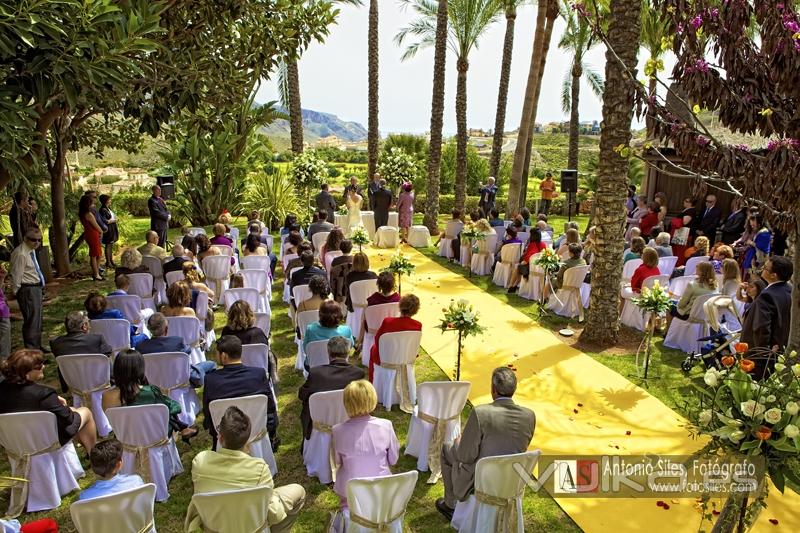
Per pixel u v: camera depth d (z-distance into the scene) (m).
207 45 8.59
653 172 15.98
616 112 7.74
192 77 8.05
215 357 7.88
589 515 4.62
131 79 7.35
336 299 8.83
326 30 10.00
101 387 5.77
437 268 13.10
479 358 7.85
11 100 5.63
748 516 3.57
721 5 4.59
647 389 6.87
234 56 9.40
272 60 9.80
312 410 4.89
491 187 17.78
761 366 5.49
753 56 4.61
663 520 4.55
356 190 16.19
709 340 7.31
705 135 4.67
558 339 8.59
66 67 5.64
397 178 19.03
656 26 14.48
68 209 12.98
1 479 4.37
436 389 5.03
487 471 3.87
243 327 5.86
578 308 9.47
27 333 7.78
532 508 4.74
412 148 26.36
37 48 5.68
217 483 3.50
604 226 8.08
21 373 4.62
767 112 4.33
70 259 13.18
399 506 3.71
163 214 13.81
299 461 5.42
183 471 5.29
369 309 7.07
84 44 5.63
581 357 7.86
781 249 10.72
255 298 8.29
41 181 12.02
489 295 10.93
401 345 6.16
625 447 5.59
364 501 3.59
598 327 8.29
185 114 9.90
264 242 11.72
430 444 5.15
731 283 7.73
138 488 3.46
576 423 6.06
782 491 3.32
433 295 10.92
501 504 3.97
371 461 4.06
